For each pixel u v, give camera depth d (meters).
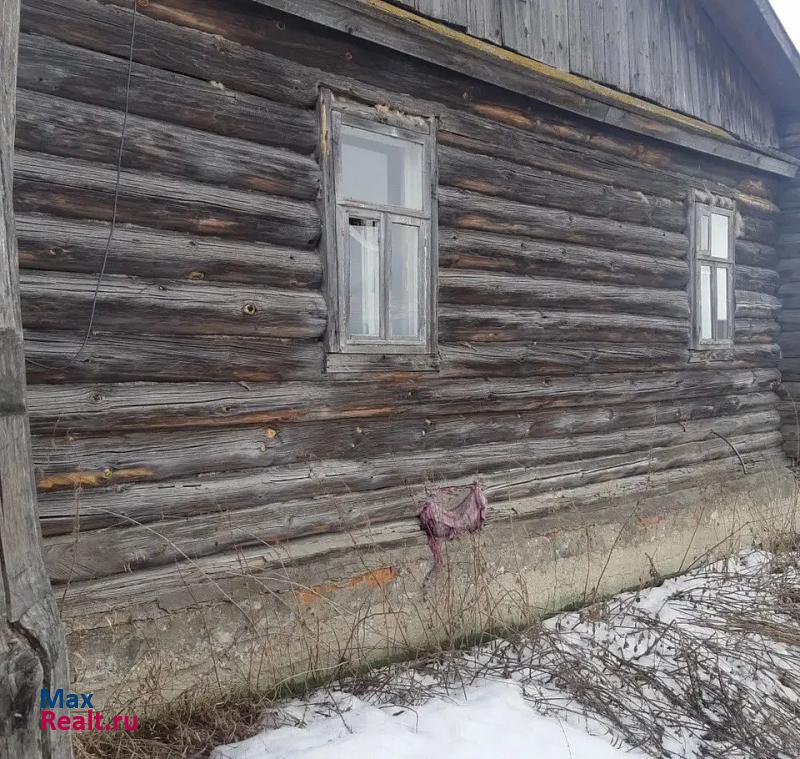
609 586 5.31
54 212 2.91
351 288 4.03
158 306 3.16
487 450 4.62
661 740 3.54
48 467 2.91
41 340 2.88
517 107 4.75
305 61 3.67
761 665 4.27
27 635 1.79
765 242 7.39
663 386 5.96
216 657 3.32
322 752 2.92
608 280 5.47
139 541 3.16
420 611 4.09
